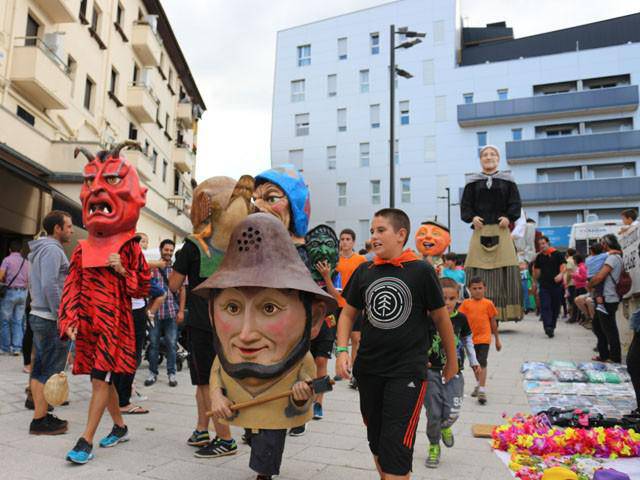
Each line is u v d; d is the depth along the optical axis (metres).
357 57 44.38
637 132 38.62
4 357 9.61
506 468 4.46
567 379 7.93
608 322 8.88
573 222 40.53
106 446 4.77
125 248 4.74
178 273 4.85
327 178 44.06
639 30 44.44
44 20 17.31
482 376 6.82
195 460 4.46
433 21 42.97
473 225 11.55
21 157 13.72
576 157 40.09
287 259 3.56
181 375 8.91
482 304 6.95
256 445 3.50
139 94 24.44
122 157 4.86
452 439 4.77
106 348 4.54
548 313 12.19
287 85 46.19
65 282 4.79
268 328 3.44
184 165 33.88
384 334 3.41
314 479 4.11
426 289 3.47
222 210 4.89
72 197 16.39
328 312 3.76
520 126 41.16
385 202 42.41
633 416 5.68
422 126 42.44
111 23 22.47
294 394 3.41
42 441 4.86
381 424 3.41
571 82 41.34
